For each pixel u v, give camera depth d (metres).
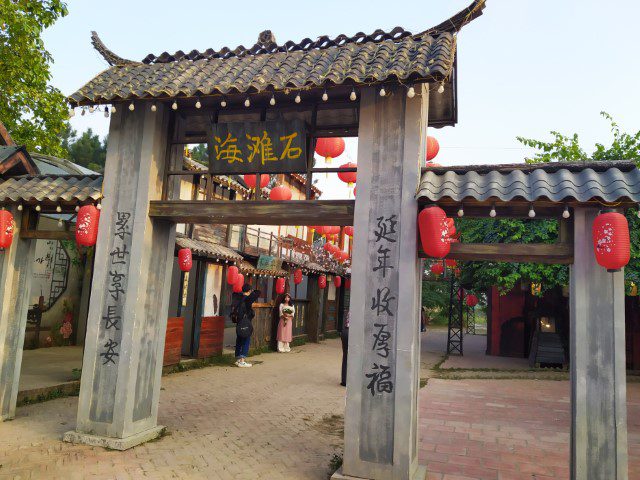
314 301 19.64
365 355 5.04
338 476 4.95
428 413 8.48
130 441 5.82
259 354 15.17
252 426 7.17
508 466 5.84
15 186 6.73
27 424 6.61
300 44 6.25
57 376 9.12
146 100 5.95
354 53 5.68
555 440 6.96
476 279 16.47
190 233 12.40
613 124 12.95
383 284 5.07
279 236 17.73
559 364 14.60
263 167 5.80
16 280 6.92
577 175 4.76
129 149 6.25
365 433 4.96
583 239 4.63
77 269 13.97
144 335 6.15
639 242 11.73
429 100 6.59
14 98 14.14
